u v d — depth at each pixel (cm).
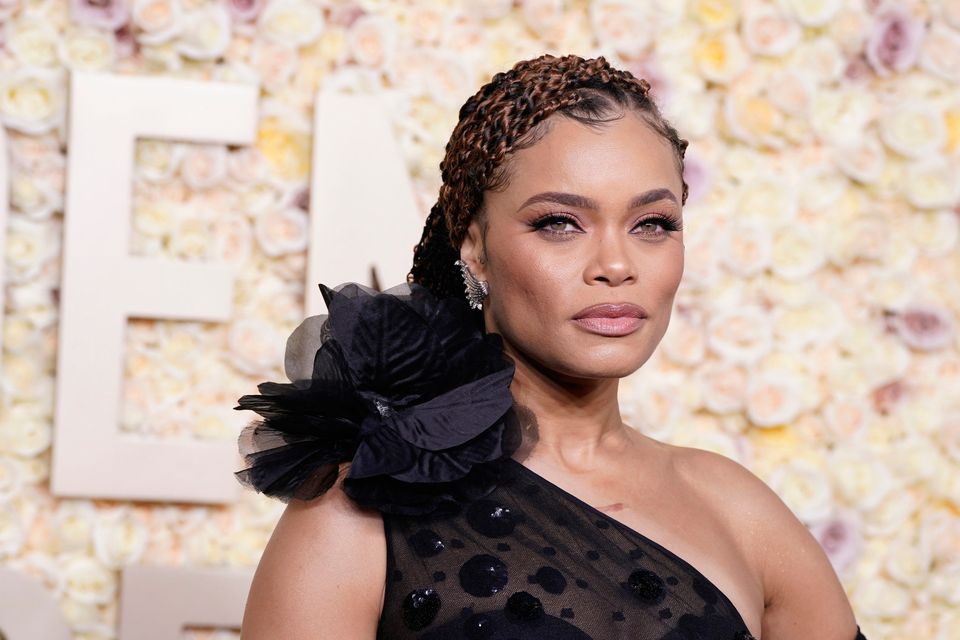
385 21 411
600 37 418
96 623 396
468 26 416
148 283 394
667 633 197
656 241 210
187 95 397
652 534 211
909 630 432
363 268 400
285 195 405
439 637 192
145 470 394
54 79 396
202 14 400
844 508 428
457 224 221
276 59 406
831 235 430
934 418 434
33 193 394
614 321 203
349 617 192
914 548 434
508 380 209
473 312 222
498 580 196
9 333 394
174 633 393
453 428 202
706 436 421
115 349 393
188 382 402
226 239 404
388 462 196
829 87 434
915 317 435
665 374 421
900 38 436
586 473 216
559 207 204
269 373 404
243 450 209
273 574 195
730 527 233
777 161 430
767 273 428
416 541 199
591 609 196
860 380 430
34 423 394
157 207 401
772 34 426
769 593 239
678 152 223
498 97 215
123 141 393
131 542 398
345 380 204
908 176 434
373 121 403
